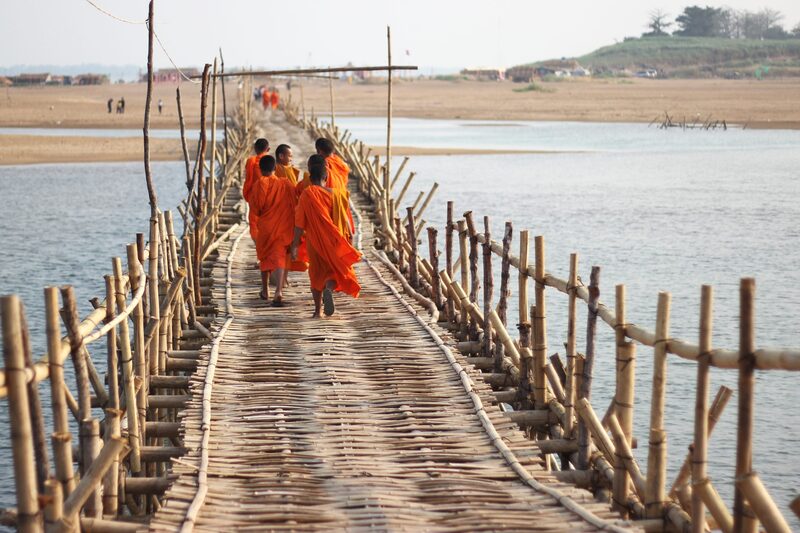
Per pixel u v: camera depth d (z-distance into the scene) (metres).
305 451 7.35
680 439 12.28
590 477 7.59
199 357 9.64
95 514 6.38
